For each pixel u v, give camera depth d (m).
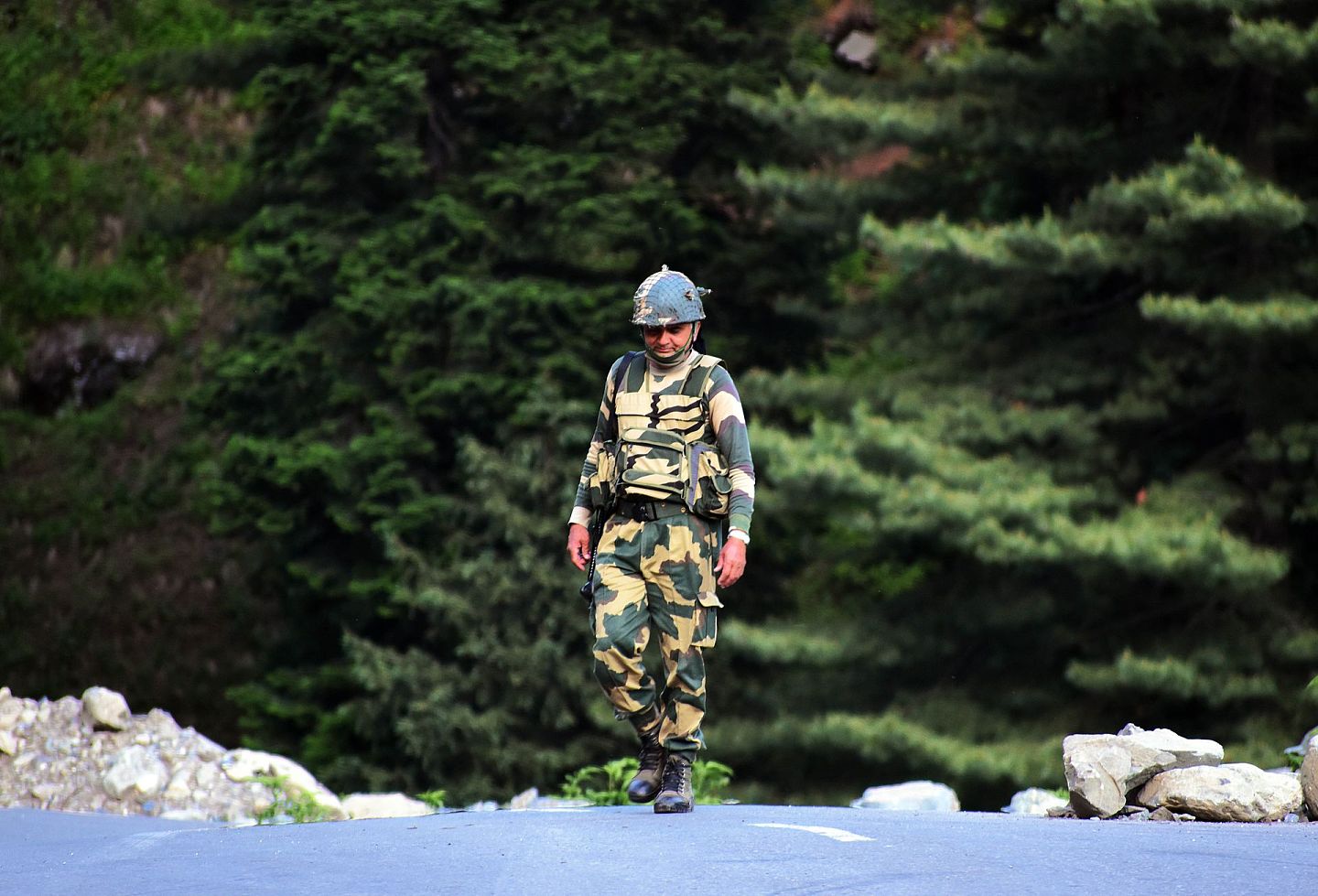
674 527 19.84
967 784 62.09
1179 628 59.69
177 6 115.75
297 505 66.62
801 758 65.56
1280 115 60.91
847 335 68.06
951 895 13.17
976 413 59.53
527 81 65.38
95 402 104.44
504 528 63.16
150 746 29.95
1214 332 54.47
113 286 107.25
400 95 65.19
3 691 31.75
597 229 64.81
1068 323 65.06
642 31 70.12
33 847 19.45
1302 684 56.28
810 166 71.69
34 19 116.06
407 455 66.31
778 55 71.06
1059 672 63.47
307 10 65.62
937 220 57.56
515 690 62.88
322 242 67.25
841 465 57.19
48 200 110.75
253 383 67.25
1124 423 61.50
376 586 65.25
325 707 70.25
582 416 63.59
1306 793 20.03
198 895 14.05
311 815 28.52
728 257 68.81
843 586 81.56
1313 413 58.06
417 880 14.43
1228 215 51.66
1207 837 17.20
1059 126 60.94
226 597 93.38
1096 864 14.88
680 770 20.42
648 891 13.59
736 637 61.22
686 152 71.00
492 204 67.75
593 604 20.09
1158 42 54.75
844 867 14.82
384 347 66.50
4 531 97.88
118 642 93.44
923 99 65.31
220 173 110.88
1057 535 54.66
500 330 63.91
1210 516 54.75
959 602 63.12
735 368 71.06
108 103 113.88
